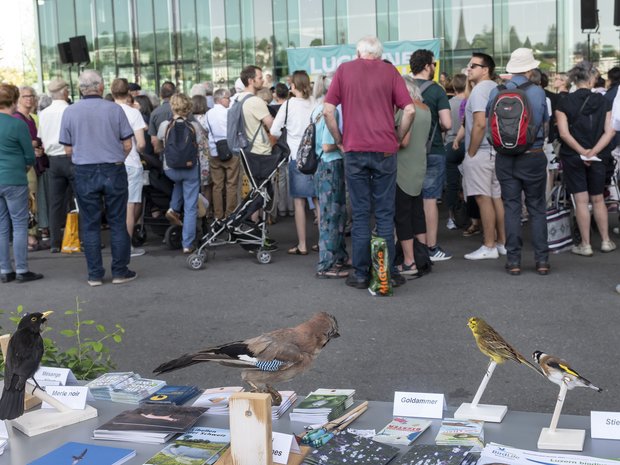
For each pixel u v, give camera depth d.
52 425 3.08
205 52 21.83
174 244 10.23
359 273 7.66
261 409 2.48
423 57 8.25
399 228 7.89
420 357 5.56
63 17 22.70
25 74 40.91
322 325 2.89
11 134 8.30
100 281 8.33
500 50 18.78
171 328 6.59
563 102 8.43
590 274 7.87
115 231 8.28
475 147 8.41
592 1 15.70
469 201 10.02
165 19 21.98
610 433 2.80
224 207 11.82
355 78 7.17
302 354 2.81
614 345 5.68
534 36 18.42
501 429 2.92
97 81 8.09
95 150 8.01
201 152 9.95
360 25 20.17
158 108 10.65
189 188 9.62
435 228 8.81
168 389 3.39
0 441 2.91
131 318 6.95
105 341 6.26
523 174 7.74
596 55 17.89
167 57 22.12
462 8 19.03
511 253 7.95
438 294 7.30
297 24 20.86
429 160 8.53
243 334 6.34
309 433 2.88
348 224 10.60
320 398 3.21
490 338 2.97
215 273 8.69
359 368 5.38
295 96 9.16
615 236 9.97
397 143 7.36
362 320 6.55
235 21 21.41
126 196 8.27
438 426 3.01
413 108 7.20
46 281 8.62
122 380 3.51
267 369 2.76
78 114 7.98
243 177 11.55
